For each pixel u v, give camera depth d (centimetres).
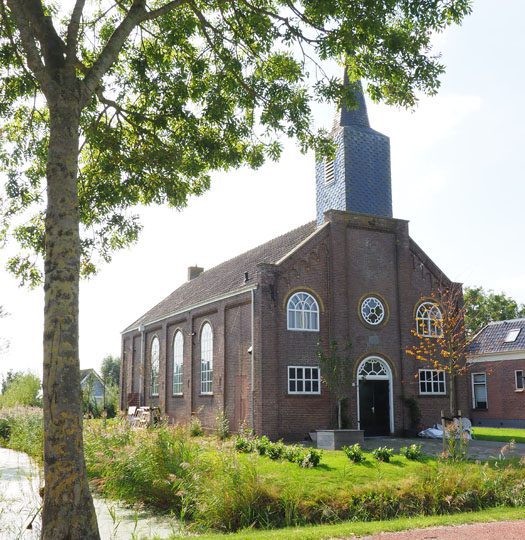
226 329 2855
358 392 2572
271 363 2420
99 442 1705
